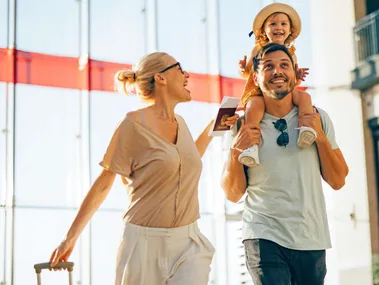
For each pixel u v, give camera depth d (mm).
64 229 8375
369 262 10781
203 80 9250
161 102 4535
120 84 4656
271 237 4227
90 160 8539
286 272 4211
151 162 4332
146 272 4297
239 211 9188
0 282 8062
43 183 8375
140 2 9016
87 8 8750
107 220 8438
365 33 11969
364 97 11805
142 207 4336
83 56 8688
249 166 4258
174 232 4324
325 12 11672
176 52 9180
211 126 4785
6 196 8227
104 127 8648
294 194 4242
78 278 8328
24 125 8383
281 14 4961
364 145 12109
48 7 8602
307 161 4293
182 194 4359
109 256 8438
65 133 8539
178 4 9211
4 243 8133
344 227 10984
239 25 9414
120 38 8891
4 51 8422
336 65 11555
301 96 4422
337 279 10781
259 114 4375
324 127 4406
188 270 4281
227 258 9086
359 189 11242
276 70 4277
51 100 8516
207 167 9211
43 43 8562
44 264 4395
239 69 4980
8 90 8367
